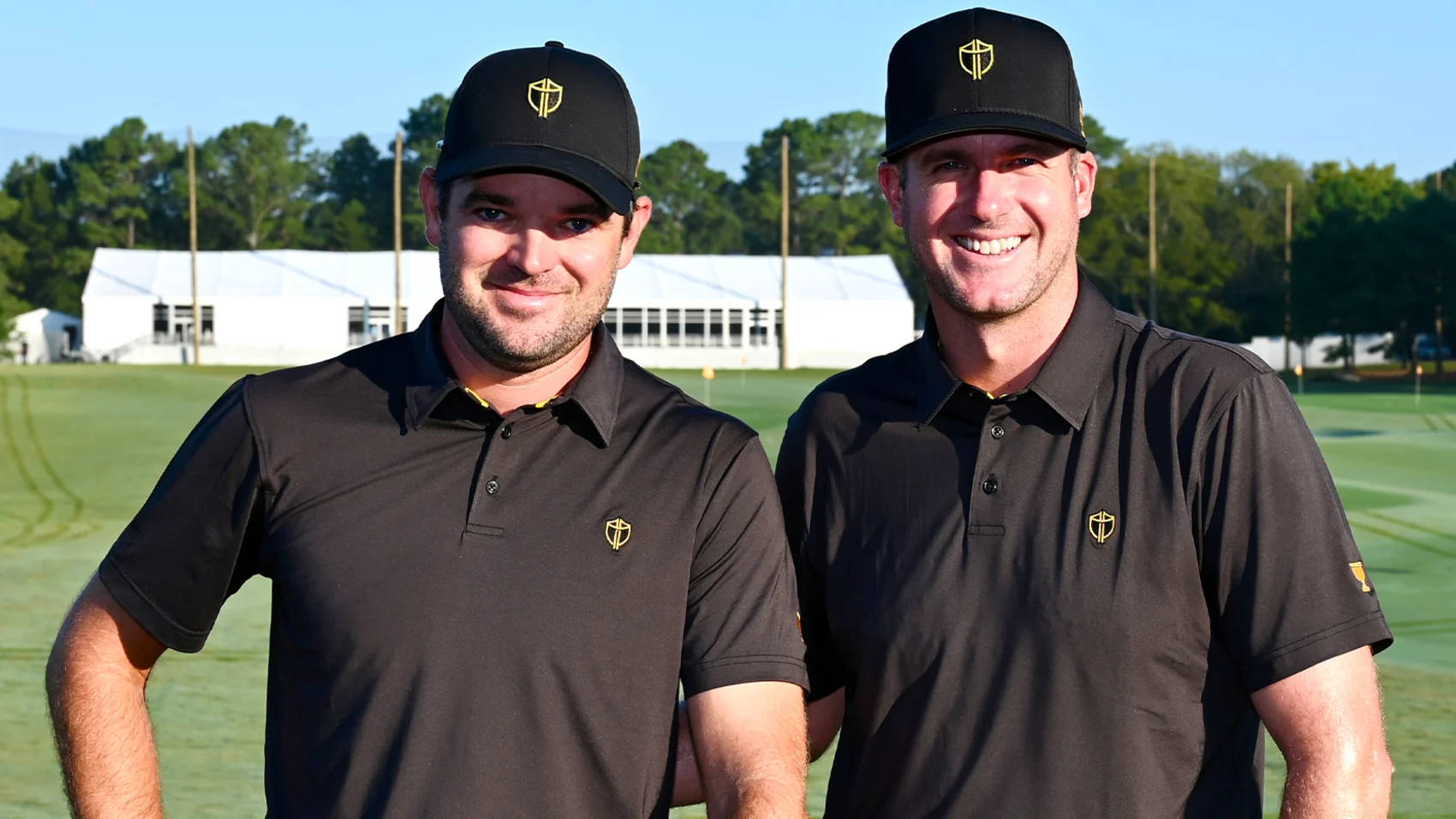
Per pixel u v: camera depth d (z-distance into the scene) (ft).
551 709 8.02
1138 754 8.46
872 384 9.45
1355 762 8.20
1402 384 160.35
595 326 8.45
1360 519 46.78
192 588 8.49
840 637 9.24
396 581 8.07
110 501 55.72
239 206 284.41
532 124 8.18
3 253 268.00
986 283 8.86
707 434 8.48
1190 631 8.54
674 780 8.65
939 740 8.75
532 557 8.11
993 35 8.94
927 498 9.01
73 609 8.77
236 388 8.63
